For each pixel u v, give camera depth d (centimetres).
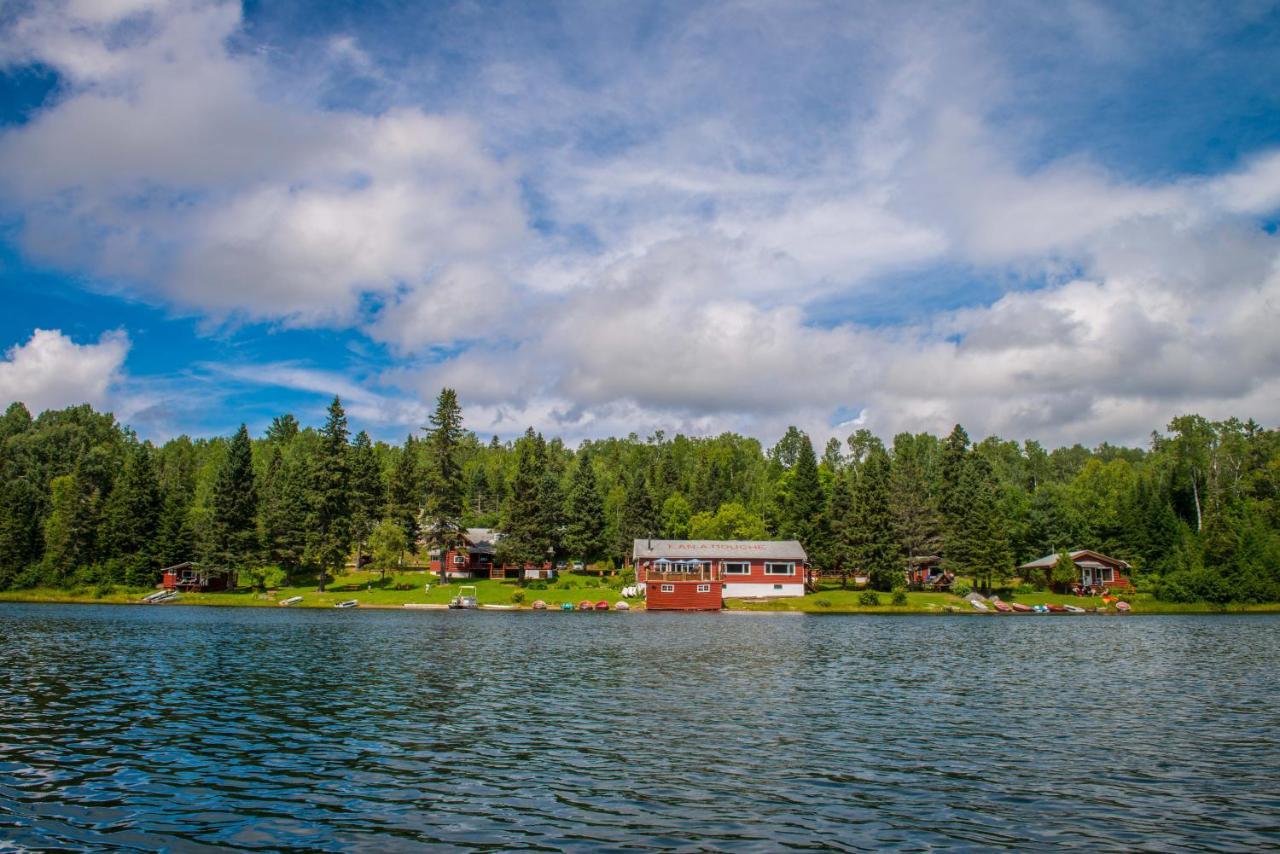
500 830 1425
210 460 17888
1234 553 9844
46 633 5184
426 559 13275
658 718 2450
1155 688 3139
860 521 9988
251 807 1547
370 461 11619
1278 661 4103
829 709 2623
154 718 2395
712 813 1527
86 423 18238
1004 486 13150
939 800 1617
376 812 1523
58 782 1706
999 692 3017
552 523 12362
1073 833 1429
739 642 5000
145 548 10325
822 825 1462
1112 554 11256
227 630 5559
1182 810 1563
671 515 12800
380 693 2889
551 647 4588
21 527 10575
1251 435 12419
